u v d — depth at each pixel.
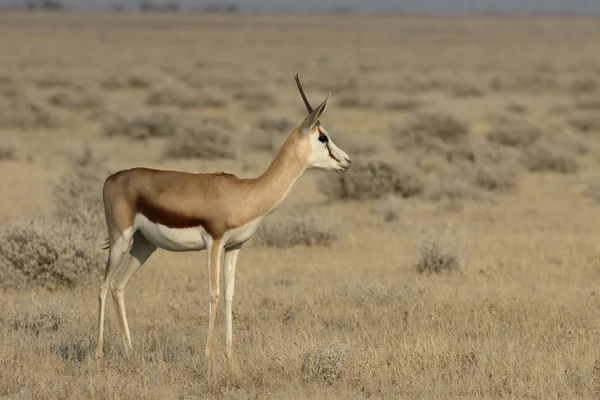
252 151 79.50
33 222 36.03
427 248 37.84
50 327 28.22
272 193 23.88
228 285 24.44
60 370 23.88
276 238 42.66
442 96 144.38
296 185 63.75
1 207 50.41
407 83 159.00
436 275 36.59
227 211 23.48
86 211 40.78
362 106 123.31
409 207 53.69
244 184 23.78
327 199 57.50
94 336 27.44
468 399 21.84
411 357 24.55
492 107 124.56
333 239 43.25
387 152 74.31
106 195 24.67
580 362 24.38
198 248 24.17
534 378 23.00
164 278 36.28
